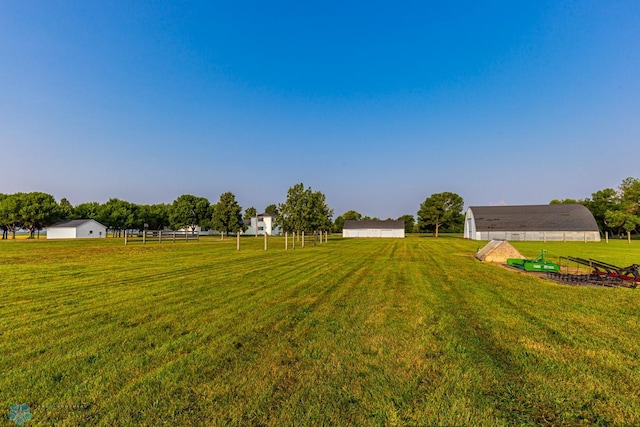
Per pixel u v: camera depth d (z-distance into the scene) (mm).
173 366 4168
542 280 11078
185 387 3643
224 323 6000
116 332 5477
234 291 8969
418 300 7934
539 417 3125
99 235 67375
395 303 7621
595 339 5160
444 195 74312
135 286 9680
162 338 5195
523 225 51750
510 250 17031
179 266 14648
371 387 3648
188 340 5105
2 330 5578
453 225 86000
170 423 2994
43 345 4883
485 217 54719
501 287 9727
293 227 29875
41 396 3455
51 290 9070
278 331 5562
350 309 7051
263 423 2996
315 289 9305
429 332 5520
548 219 52500
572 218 51906
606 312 6832
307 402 3336
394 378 3861
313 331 5566
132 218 71938
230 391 3557
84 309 6992
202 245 32719
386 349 4750
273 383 3732
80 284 10023
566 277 11688
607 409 3250
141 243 37062
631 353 4609
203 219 74188
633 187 57781
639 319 6312
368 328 5730
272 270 13352
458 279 11219
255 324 5945
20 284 10000
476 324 5965
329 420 3041
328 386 3666
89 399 3393
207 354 4555
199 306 7266
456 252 24234
